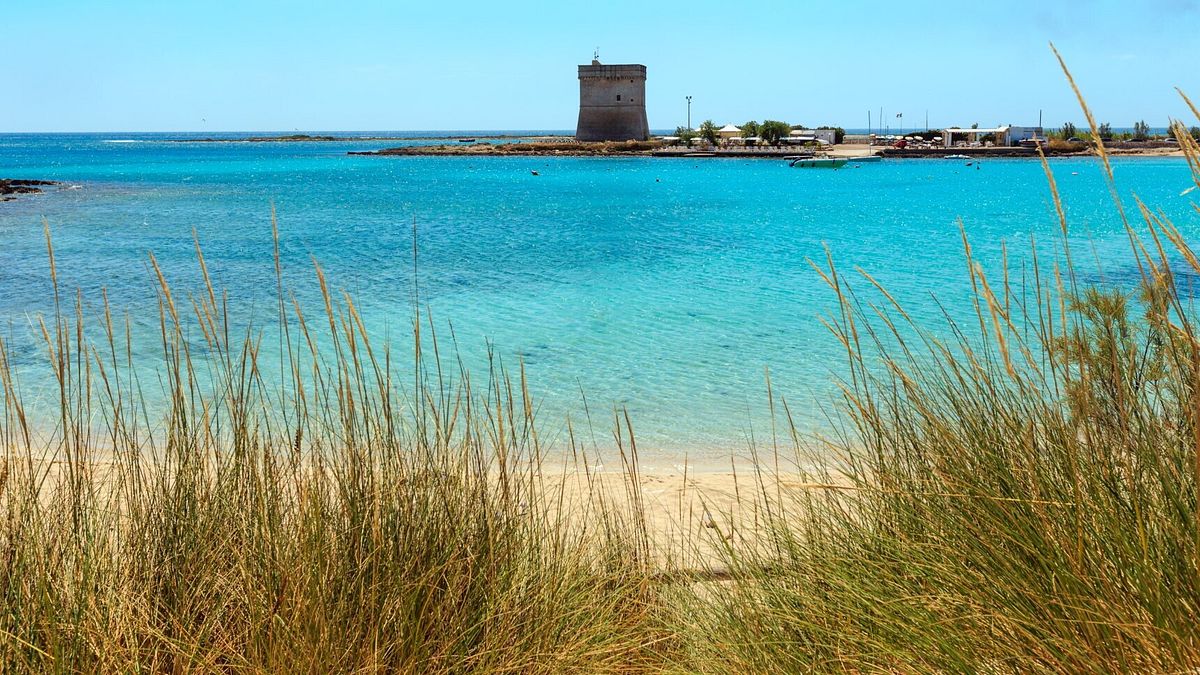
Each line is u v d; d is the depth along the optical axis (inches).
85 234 926.4
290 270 673.6
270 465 99.0
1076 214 1129.4
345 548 92.2
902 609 82.4
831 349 379.9
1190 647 64.8
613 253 771.4
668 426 278.7
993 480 84.0
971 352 92.0
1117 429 82.9
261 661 83.1
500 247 831.1
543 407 297.7
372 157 4119.1
